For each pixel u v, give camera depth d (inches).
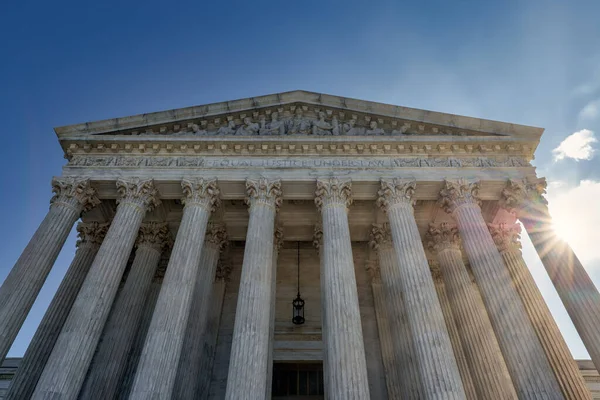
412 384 1013.2
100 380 1029.8
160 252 1338.6
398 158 1253.7
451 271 1252.5
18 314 932.0
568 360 1035.3
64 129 1250.6
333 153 1262.3
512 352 900.0
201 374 1193.4
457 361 1191.6
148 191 1171.3
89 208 1210.0
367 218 1352.1
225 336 1331.2
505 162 1253.1
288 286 1478.8
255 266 1012.5
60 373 822.5
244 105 1376.7
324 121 1373.0
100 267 991.6
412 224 1103.0
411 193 1165.1
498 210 1317.7
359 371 834.8
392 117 1337.4
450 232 1336.1
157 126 1326.3
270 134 1320.1
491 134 1298.0
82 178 1176.2
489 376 1026.1
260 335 898.7
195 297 1162.0
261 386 834.2
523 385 855.7
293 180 1187.3
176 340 892.6
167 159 1245.7
